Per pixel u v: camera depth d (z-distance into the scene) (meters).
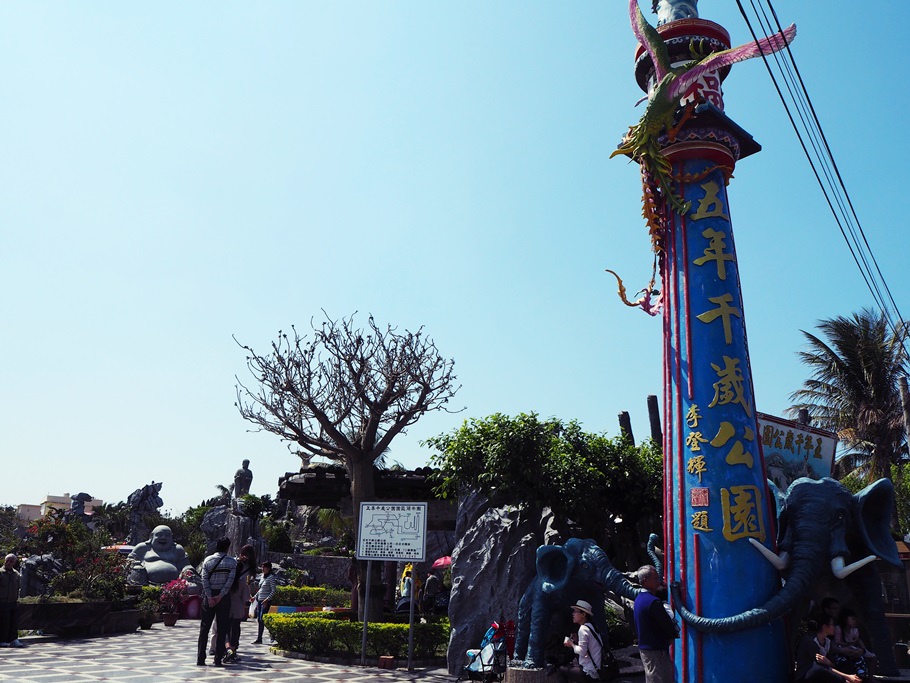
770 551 9.88
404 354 18.41
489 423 15.53
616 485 17.78
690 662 9.77
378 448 18.16
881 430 32.19
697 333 10.81
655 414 23.06
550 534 15.16
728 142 11.49
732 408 10.38
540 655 11.10
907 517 26.86
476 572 14.26
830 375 34.62
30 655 13.78
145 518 59.81
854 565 9.80
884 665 10.12
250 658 14.47
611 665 10.01
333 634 14.64
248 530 42.03
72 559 19.55
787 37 10.51
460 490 15.91
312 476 20.12
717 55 11.11
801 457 15.41
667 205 11.63
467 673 12.79
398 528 14.41
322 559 39.94
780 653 9.74
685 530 10.25
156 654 14.55
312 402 17.86
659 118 11.36
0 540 24.58
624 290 12.98
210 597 13.41
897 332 19.23
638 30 12.17
